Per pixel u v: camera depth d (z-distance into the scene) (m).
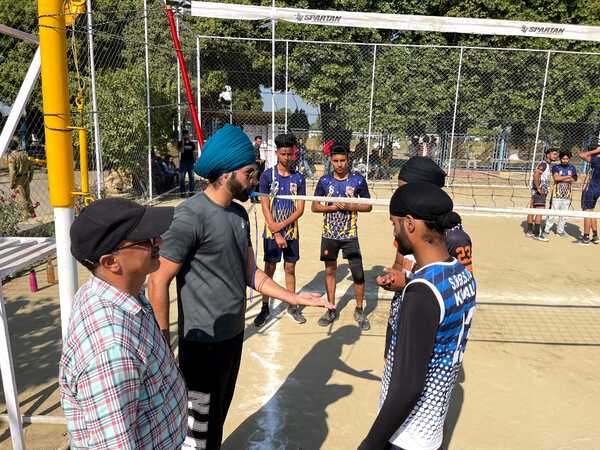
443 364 1.56
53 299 5.10
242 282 2.30
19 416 2.50
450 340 1.54
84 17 7.00
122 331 1.22
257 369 3.80
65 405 1.25
